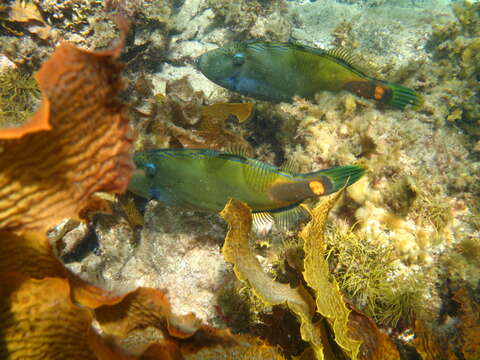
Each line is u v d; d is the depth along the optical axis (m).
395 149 0.38
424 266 0.33
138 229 0.40
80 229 0.39
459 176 0.41
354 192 0.34
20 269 0.15
